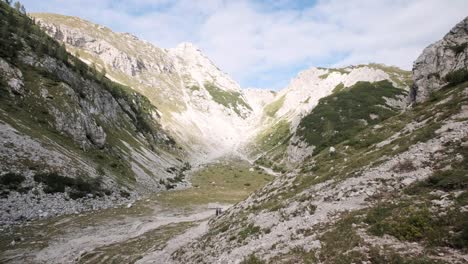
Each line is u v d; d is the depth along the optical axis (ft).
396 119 131.44
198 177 474.08
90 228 153.99
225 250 82.79
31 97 261.44
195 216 205.98
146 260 103.19
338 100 584.81
